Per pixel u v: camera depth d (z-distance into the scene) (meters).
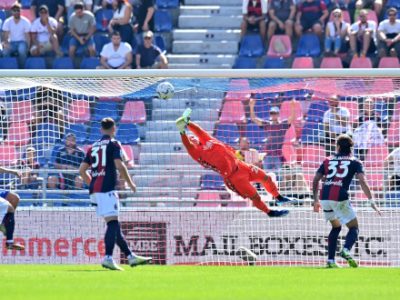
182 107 44.75
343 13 57.41
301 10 56.56
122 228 39.56
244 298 21.55
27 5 61.03
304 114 43.56
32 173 41.16
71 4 59.00
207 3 59.81
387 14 55.84
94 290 23.53
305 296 22.23
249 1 56.69
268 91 40.16
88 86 40.06
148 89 41.53
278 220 38.81
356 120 40.34
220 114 44.69
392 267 36.09
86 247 39.50
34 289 23.81
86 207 39.75
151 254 39.41
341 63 54.75
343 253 33.00
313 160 40.97
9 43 56.94
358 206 39.41
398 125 40.16
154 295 22.17
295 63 55.41
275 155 42.00
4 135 41.38
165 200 39.41
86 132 42.75
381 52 54.34
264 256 38.84
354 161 32.75
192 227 39.25
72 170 39.88
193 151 33.28
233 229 39.06
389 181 39.28
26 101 40.91
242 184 33.31
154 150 43.41
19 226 39.69
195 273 30.12
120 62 54.88
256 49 56.41
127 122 43.94
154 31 57.97
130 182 30.67
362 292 23.47
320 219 38.56
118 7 56.19
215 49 57.34
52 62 56.88
